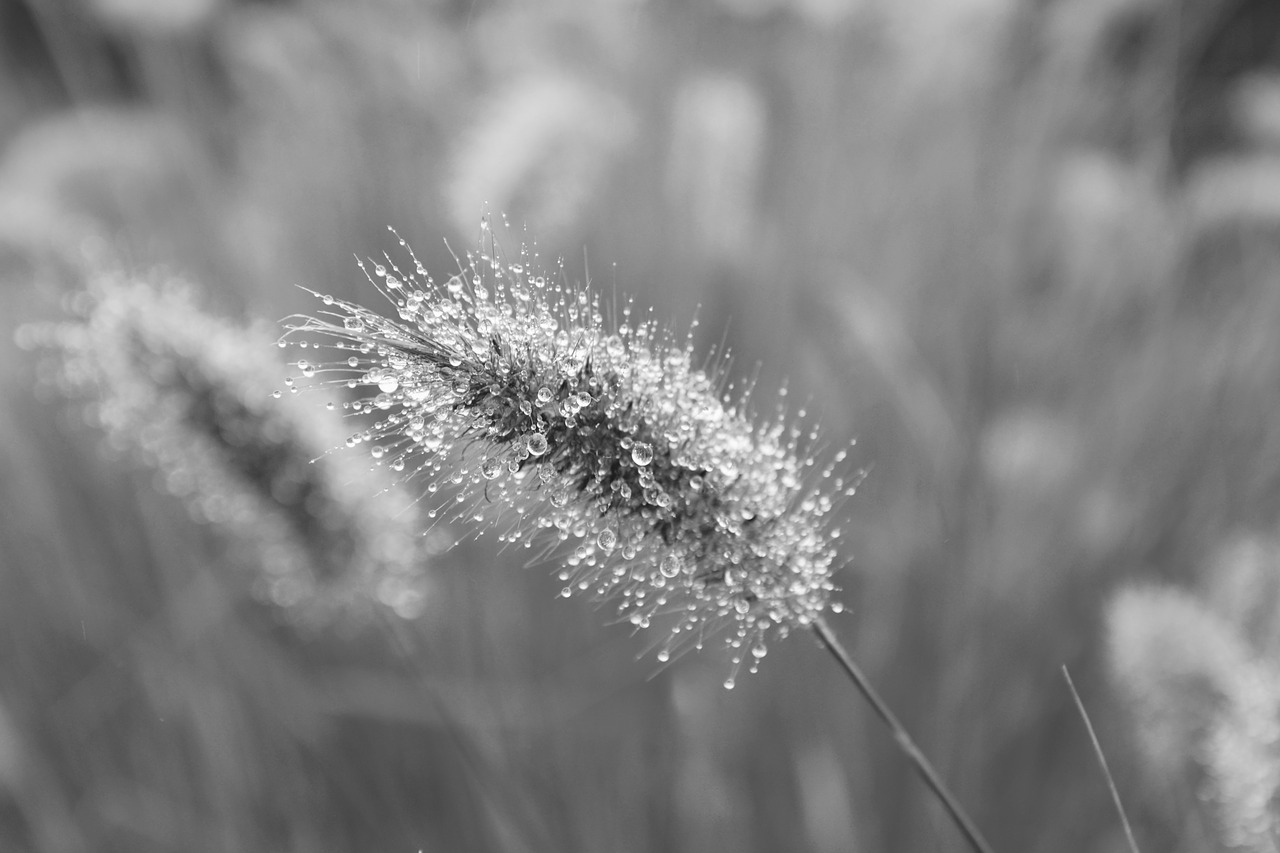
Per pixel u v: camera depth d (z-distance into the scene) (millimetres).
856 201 805
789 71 857
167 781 625
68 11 925
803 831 583
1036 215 812
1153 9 892
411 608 520
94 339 489
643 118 765
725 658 607
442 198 738
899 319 705
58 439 742
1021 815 595
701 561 417
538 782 555
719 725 589
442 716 513
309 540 498
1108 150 914
